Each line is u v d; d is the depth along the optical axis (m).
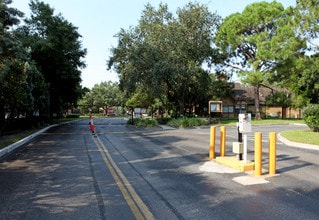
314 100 34.12
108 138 18.27
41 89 26.50
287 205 5.40
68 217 4.84
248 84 36.28
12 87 17.25
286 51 32.69
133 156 11.00
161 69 29.72
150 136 19.44
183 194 6.09
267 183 6.96
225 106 55.38
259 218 4.77
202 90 36.69
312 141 14.16
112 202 5.59
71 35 36.91
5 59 14.32
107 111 95.62
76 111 98.81
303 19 29.16
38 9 35.34
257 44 34.91
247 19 36.81
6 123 21.39
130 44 34.38
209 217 4.82
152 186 6.70
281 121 36.34
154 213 5.00
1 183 7.02
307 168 8.64
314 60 32.72
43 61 34.12
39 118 30.70
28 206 5.38
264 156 10.76
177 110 39.44
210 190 6.38
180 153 11.67
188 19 32.44
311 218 4.78
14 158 10.58
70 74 36.72
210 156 10.35
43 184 6.92
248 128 8.59
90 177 7.60
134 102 49.88
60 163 9.59
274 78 37.06
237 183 6.95
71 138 18.33
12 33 14.31
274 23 36.50
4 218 4.81
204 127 28.92
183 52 31.64
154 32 32.91
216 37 39.25
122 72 34.97
